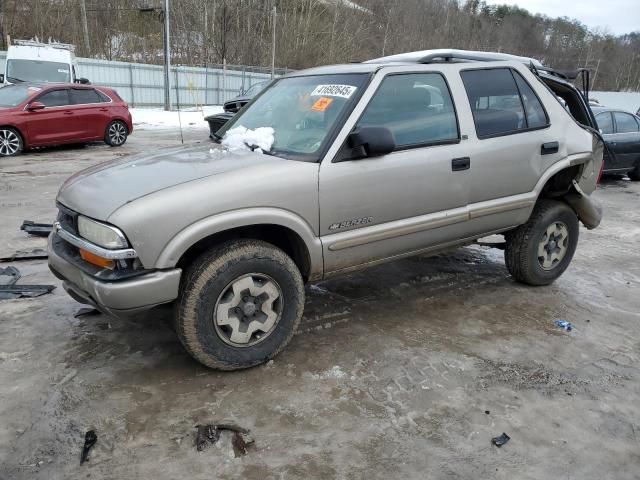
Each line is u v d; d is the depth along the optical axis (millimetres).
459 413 2818
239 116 4059
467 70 3881
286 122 3584
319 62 42938
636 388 3137
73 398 2824
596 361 3439
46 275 4543
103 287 2672
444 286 4633
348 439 2582
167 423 2650
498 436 2646
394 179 3404
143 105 28672
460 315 4051
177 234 2725
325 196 3154
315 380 3072
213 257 2902
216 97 31531
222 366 3047
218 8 40625
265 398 2885
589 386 3135
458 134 3742
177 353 3316
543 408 2898
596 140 4637
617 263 5621
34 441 2492
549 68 4797
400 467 2414
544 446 2596
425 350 3475
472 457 2496
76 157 11234
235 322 3025
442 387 3053
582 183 4555
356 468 2396
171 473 2326
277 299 3176
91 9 37844
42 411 2709
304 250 3213
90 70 26438
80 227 2863
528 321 3994
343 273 3477
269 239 3342
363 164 3285
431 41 54062
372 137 3117
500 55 4430
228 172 2957
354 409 2814
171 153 3463
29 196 7461
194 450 2469
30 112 11320
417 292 4473
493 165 3895
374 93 3389
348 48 45031
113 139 13094
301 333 3652
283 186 2994
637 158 10875
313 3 45562
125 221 2623
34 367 3104
